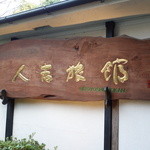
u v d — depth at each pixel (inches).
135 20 109.3
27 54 128.1
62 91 115.3
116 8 94.0
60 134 121.0
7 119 139.7
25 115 135.2
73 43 115.0
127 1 87.2
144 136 98.3
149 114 98.4
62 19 110.9
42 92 120.7
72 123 118.0
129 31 110.9
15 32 138.6
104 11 97.7
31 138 128.2
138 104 101.4
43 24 120.2
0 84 135.9
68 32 130.6
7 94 133.0
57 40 120.1
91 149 110.3
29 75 126.1
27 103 135.6
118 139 103.7
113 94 101.9
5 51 136.9
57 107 124.3
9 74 133.4
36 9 106.4
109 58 104.6
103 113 109.4
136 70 98.2
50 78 119.1
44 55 122.3
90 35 123.0
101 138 108.3
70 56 115.0
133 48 100.0
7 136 137.3
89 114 113.5
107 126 105.5
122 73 100.7
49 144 123.5
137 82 97.3
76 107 118.0
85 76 109.6
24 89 127.0
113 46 104.4
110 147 103.7
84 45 111.6
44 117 128.0
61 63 117.1
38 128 129.0
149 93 94.3
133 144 100.3
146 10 95.0
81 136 114.2
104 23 117.0
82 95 109.7
